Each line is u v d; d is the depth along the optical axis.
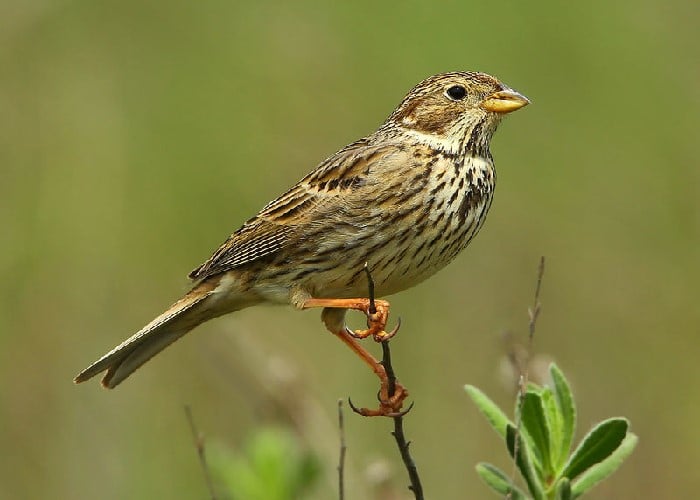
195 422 13.30
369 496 9.80
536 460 6.77
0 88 15.22
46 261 14.56
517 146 14.83
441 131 9.05
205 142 15.08
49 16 15.42
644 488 12.95
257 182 14.84
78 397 13.48
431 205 8.69
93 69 15.45
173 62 15.45
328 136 14.91
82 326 14.13
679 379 13.66
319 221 8.76
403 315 13.66
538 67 15.09
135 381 13.48
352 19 15.40
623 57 15.11
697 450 13.17
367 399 13.09
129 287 14.47
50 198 14.88
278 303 9.04
